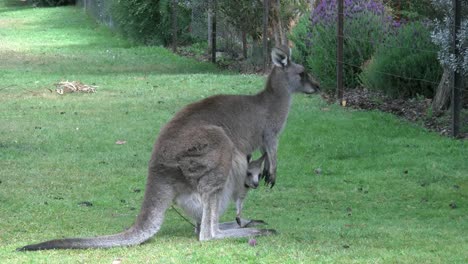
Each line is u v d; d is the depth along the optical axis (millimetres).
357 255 7145
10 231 8461
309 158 12562
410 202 10273
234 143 8344
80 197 10273
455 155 12477
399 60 16547
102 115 15828
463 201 10273
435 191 10664
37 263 6898
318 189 10930
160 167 7762
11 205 9648
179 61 25172
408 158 12289
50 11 44531
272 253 7148
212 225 7773
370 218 9406
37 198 10023
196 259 6941
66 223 8852
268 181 9008
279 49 9078
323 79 18031
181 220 9203
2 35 33250
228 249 7293
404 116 15297
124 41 30281
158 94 18297
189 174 7703
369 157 12539
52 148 13102
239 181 8227
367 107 16203
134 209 9688
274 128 8914
